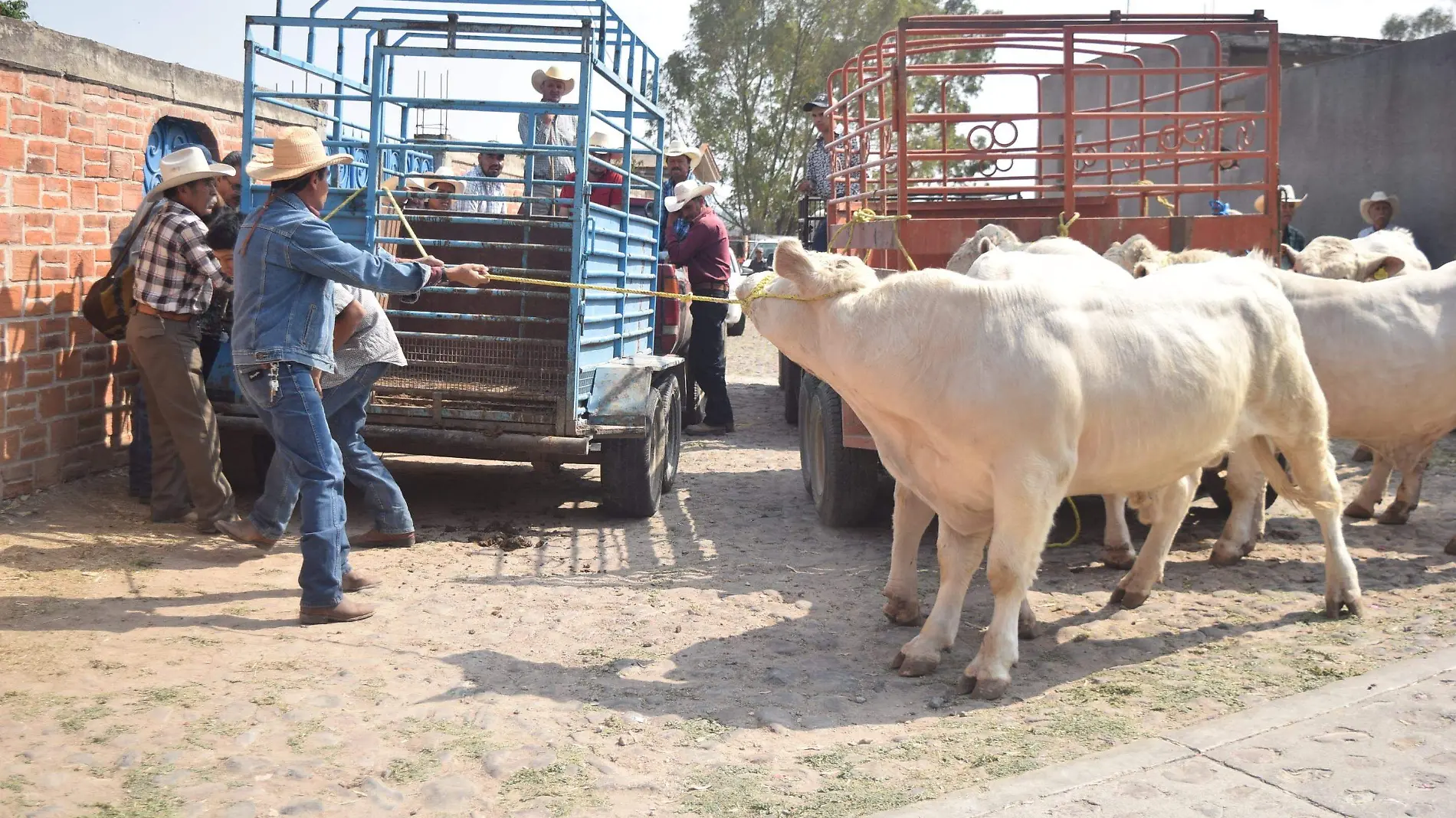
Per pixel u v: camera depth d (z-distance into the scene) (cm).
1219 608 580
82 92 774
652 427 753
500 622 552
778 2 5097
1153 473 499
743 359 1900
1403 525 755
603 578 631
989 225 652
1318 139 1497
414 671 483
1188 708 444
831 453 736
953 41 767
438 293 743
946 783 380
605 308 751
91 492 771
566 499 834
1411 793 353
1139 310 487
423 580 619
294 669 482
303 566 546
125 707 437
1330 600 560
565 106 686
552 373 722
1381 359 653
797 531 753
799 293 470
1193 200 1656
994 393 449
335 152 886
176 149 910
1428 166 1321
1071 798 356
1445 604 580
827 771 392
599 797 373
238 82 951
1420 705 417
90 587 586
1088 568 658
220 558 651
